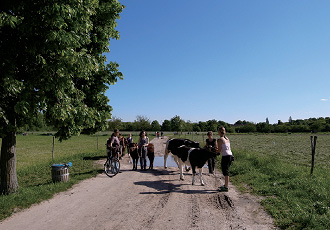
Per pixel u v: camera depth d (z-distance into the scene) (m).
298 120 162.50
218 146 7.42
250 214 5.25
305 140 45.50
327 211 4.95
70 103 7.48
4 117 5.89
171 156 18.69
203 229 4.49
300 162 14.81
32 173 11.09
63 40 5.68
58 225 4.71
